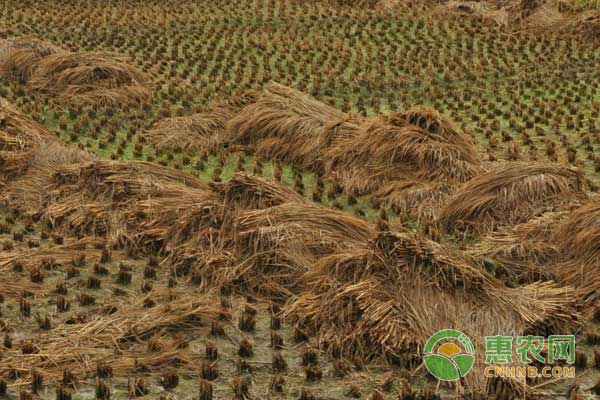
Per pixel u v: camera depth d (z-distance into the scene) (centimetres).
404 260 960
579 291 1017
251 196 1165
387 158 1408
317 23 2683
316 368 881
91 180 1305
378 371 884
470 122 1812
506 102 1914
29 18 2770
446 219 1251
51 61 2042
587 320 980
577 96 1928
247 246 1089
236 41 2519
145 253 1162
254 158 1551
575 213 1102
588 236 1059
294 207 1122
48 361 896
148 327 959
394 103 1967
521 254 1107
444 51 2342
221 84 2084
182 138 1659
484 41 2459
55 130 1766
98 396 841
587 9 2641
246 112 1653
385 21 2680
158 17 2781
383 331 901
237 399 841
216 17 2769
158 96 1988
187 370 892
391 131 1427
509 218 1222
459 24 2597
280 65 2255
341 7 2880
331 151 1477
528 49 2388
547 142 1620
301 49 2391
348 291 943
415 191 1322
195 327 970
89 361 898
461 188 1273
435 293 932
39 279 1083
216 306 1009
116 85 1980
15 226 1277
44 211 1297
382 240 981
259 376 885
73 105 1891
